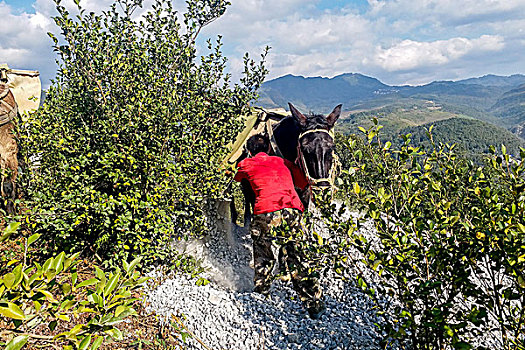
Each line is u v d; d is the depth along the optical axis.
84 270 5.74
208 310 5.08
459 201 4.09
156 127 6.25
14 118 7.70
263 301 5.33
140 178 6.02
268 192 5.30
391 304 4.87
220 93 7.37
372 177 3.84
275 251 5.77
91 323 1.99
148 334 4.69
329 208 4.03
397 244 3.48
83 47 6.79
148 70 6.95
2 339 2.41
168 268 6.26
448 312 3.16
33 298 1.88
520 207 3.26
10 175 6.71
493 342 4.09
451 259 3.44
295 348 4.31
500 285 3.34
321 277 5.70
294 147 5.79
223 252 7.55
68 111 7.25
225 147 7.27
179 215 6.65
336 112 5.64
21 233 5.82
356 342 4.22
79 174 5.95
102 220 5.72
